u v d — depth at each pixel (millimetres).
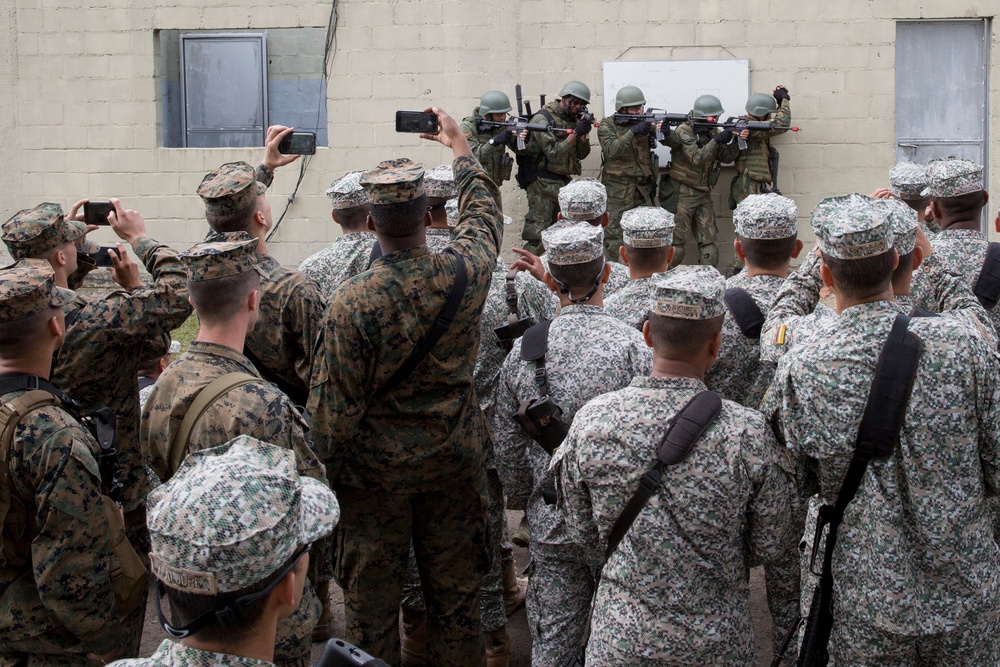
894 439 2682
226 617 1745
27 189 11164
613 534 2826
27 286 2895
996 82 10648
